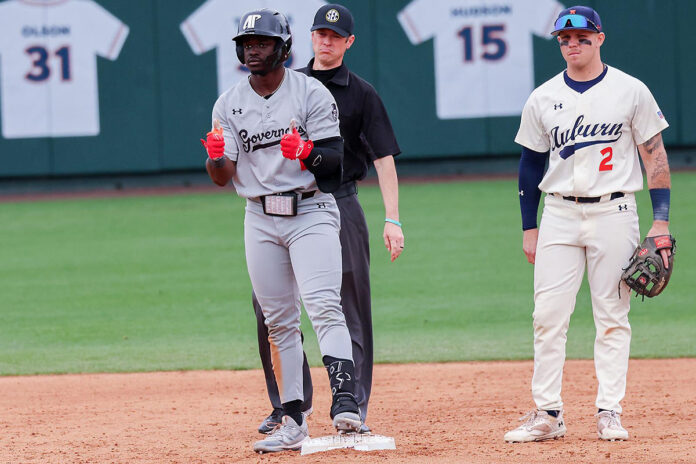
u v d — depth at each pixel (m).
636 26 69.62
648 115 17.52
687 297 36.62
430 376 25.97
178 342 31.52
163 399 23.80
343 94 18.94
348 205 19.17
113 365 28.33
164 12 70.44
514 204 59.25
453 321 33.66
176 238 52.84
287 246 17.12
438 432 19.06
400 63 70.69
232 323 34.31
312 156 16.00
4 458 17.75
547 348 17.91
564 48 17.56
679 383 24.06
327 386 25.09
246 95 16.80
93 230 56.12
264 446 17.48
